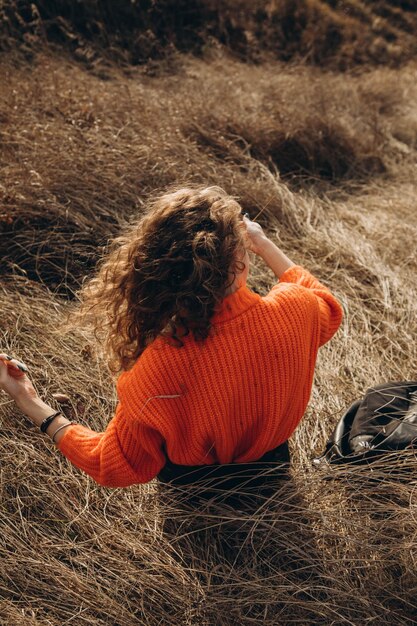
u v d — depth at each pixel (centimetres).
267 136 426
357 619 181
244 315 157
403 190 417
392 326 290
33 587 189
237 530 193
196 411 162
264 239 195
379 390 225
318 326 171
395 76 620
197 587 188
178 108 423
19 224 316
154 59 567
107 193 329
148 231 152
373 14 745
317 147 435
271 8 671
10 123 366
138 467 171
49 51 498
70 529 205
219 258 148
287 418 177
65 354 262
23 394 180
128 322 157
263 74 546
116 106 405
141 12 588
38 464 220
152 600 188
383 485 199
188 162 361
